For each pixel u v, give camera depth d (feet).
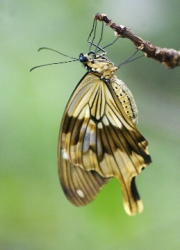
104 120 1.77
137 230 1.83
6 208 1.85
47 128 1.79
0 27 1.86
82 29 1.90
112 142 1.77
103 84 1.75
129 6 1.92
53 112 1.79
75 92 1.74
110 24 1.62
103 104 1.76
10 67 1.82
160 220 1.84
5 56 1.83
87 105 1.75
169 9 1.93
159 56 1.61
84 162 1.77
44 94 1.80
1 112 1.79
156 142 1.88
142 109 1.93
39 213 1.85
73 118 1.75
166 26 1.93
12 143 1.79
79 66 1.86
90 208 1.82
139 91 1.96
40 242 1.86
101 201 1.82
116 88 1.76
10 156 1.79
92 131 1.77
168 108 1.93
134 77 1.97
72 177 1.77
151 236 1.83
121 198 1.81
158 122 1.90
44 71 1.83
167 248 1.83
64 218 1.85
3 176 1.81
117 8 1.92
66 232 1.85
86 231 1.83
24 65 1.83
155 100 1.95
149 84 1.97
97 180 1.78
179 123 1.90
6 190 1.83
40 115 1.79
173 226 1.84
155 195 1.85
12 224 1.87
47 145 1.79
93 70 1.75
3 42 1.85
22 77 1.81
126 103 1.76
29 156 1.80
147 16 1.93
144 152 1.76
